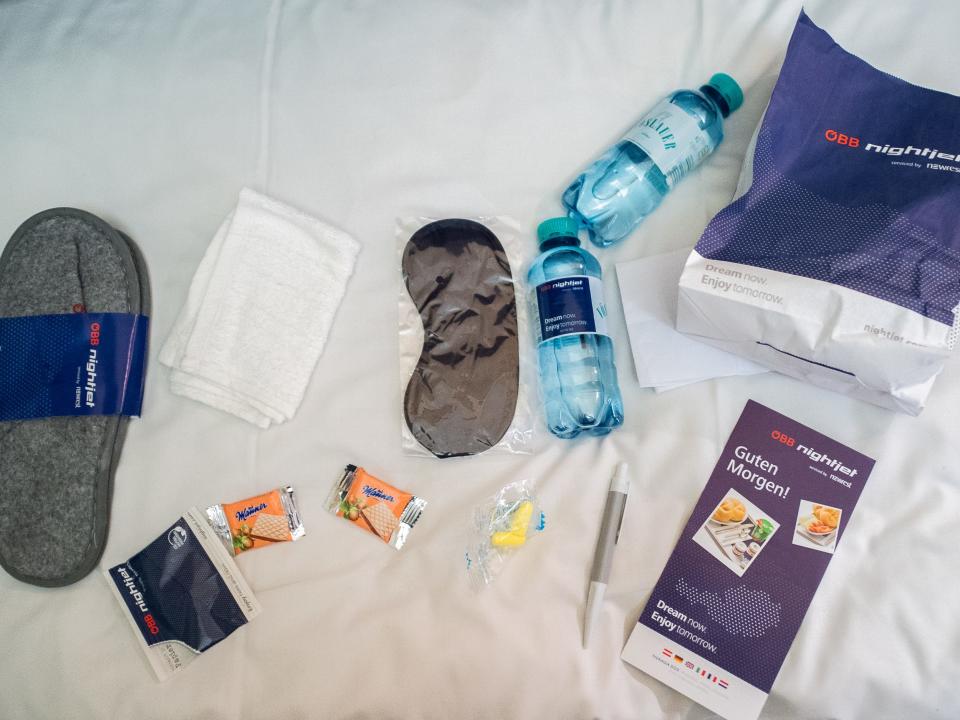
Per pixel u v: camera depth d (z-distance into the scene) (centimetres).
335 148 89
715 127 86
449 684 75
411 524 79
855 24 88
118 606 78
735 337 77
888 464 78
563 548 78
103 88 92
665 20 90
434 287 85
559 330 78
